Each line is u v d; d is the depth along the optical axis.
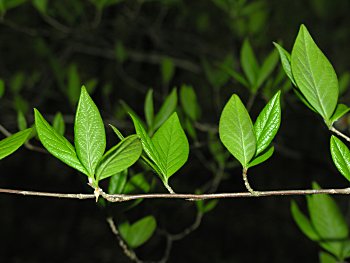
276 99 0.46
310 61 0.44
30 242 2.26
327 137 1.82
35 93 1.52
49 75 1.42
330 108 0.45
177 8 1.74
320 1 1.66
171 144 0.45
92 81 1.04
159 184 0.68
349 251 0.64
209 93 1.95
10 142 0.44
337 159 0.45
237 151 0.44
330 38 1.77
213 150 1.02
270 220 2.28
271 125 0.46
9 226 2.28
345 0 1.66
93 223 2.36
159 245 2.10
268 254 2.20
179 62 1.62
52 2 1.39
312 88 0.45
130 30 1.68
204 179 2.12
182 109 0.94
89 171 0.43
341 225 0.64
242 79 0.76
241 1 1.12
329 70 0.45
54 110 1.54
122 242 0.65
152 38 1.74
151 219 0.66
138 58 1.71
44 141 0.43
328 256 0.65
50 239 2.28
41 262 2.20
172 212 1.99
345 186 2.05
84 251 2.25
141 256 1.45
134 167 0.73
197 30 1.77
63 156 0.44
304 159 1.25
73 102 1.02
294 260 2.17
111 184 0.58
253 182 2.24
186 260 2.12
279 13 1.71
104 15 1.62
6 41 1.84
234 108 0.44
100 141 0.43
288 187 2.23
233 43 1.28
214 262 2.15
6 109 1.25
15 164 2.34
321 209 0.64
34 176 2.35
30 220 2.32
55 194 0.43
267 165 2.22
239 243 2.22
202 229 2.24
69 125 1.25
